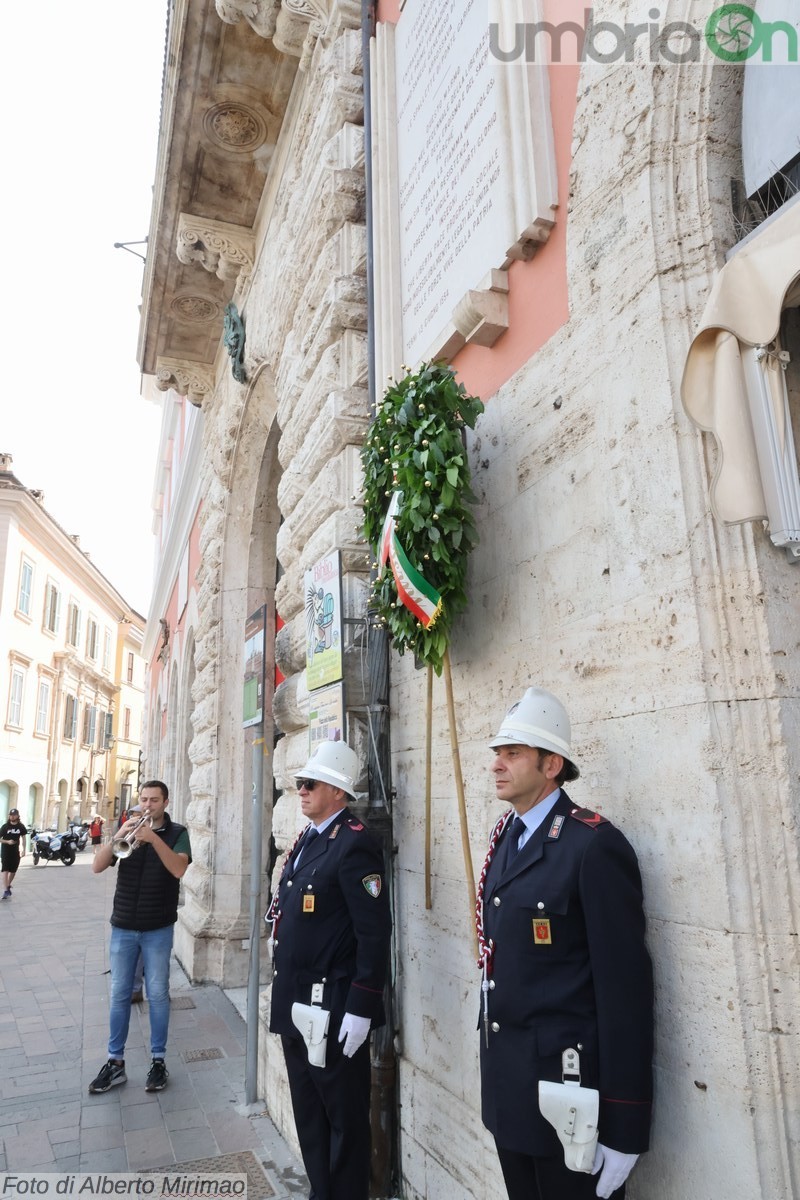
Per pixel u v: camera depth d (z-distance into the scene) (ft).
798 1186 5.89
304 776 11.48
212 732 29.07
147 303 32.58
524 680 9.84
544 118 10.02
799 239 6.31
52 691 127.13
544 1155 6.60
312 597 15.85
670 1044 6.91
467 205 11.72
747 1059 6.15
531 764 7.59
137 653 191.83
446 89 12.69
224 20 19.83
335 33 17.56
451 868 11.46
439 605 10.16
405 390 10.96
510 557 10.33
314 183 18.01
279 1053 14.92
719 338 6.81
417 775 12.91
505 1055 6.95
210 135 23.81
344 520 14.90
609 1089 6.31
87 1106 15.66
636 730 7.64
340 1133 10.21
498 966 7.18
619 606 8.03
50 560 126.41
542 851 7.22
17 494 109.19
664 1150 6.90
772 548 6.84
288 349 20.02
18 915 43.75
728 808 6.55
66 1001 23.86
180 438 59.00
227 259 27.07
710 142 7.75
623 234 8.26
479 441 11.25
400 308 14.30
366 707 13.96
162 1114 15.29
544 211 9.76
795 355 6.99
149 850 17.38
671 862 7.06
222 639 29.66
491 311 10.68
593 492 8.66
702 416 6.89
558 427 9.38
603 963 6.53
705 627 6.91
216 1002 23.75
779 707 6.47
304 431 18.49
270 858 27.20
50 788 124.06
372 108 15.58
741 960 6.31
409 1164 11.98
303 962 10.68
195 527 45.60
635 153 8.10
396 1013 12.85
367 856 10.75
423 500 10.13
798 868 6.24
